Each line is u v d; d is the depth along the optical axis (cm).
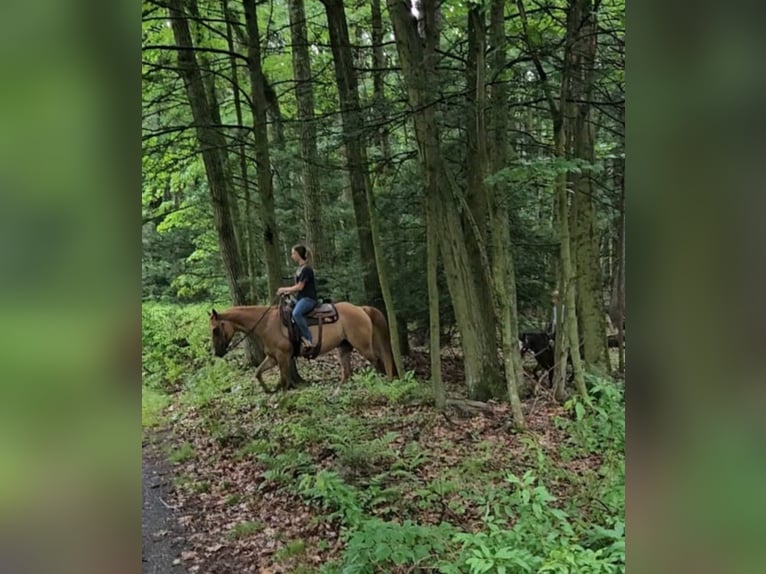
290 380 754
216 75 895
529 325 888
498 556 286
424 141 612
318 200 948
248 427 604
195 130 865
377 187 871
